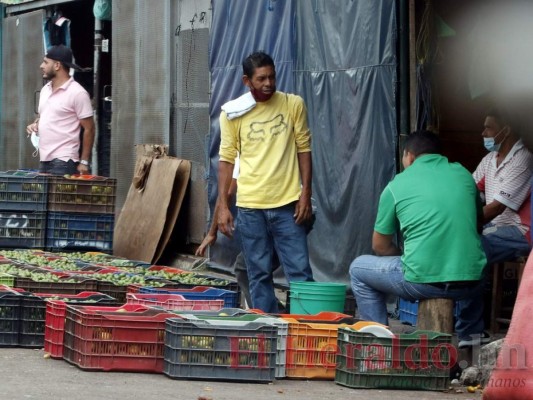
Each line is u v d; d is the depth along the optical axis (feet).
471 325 32.60
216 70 54.65
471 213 30.76
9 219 52.39
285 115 36.45
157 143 62.08
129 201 61.82
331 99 45.65
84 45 78.13
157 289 37.24
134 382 27.96
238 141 36.83
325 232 46.19
